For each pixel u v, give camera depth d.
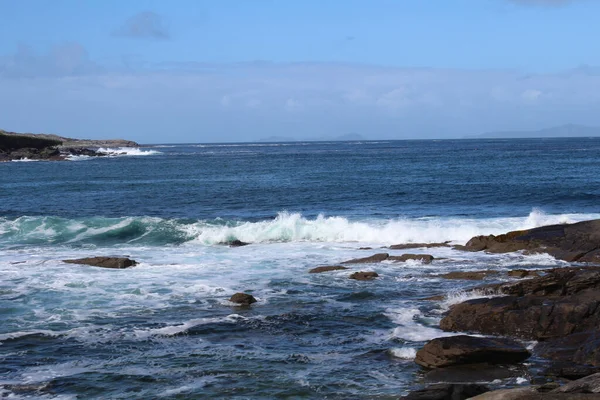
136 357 13.35
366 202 43.06
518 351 12.88
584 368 12.02
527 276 20.08
